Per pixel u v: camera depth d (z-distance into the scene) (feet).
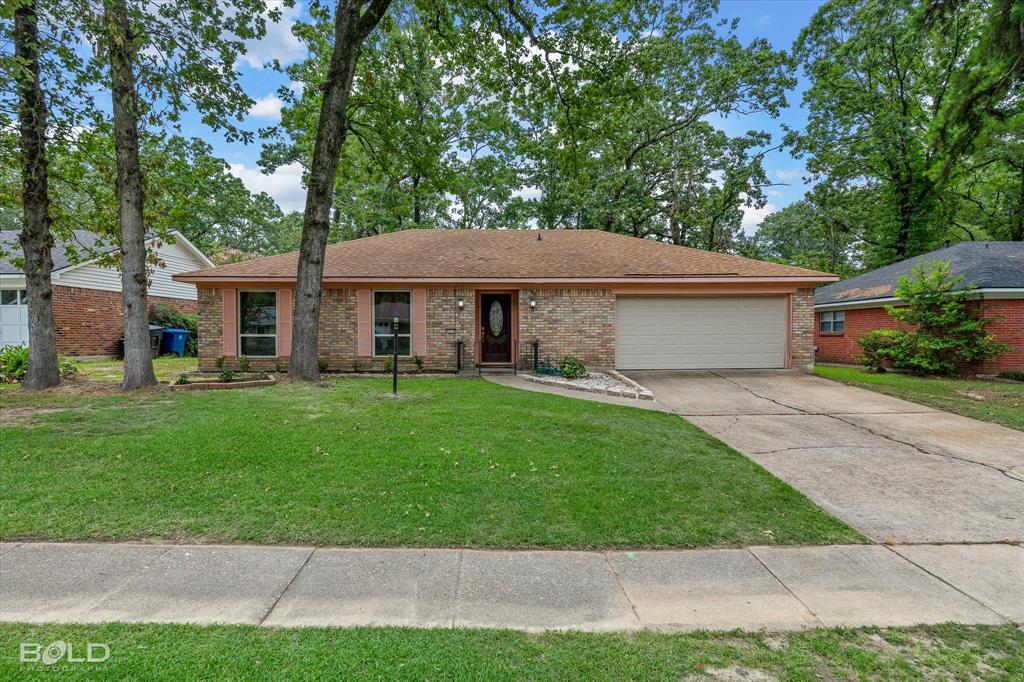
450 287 43.50
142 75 29.55
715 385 36.70
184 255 73.67
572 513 13.79
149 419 22.07
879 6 66.39
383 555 11.46
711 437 22.47
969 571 11.16
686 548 12.12
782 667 7.82
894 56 70.79
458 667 7.64
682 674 7.61
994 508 14.82
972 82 36.14
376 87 43.34
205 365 42.42
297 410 24.63
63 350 53.57
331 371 43.06
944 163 40.06
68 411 23.59
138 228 30.35
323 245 35.27
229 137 33.53
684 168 83.71
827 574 10.95
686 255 48.14
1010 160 62.54
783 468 18.45
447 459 17.75
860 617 9.30
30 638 8.14
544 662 7.82
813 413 27.81
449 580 10.41
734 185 82.23
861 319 57.67
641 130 81.66
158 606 9.22
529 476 16.42
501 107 79.51
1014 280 42.06
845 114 75.72
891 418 26.63
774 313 43.93
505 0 36.50
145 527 12.50
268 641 8.19
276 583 10.16
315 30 39.65
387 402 27.55
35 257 30.01
